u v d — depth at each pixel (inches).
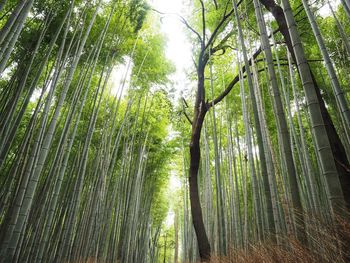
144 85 309.3
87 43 223.0
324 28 239.3
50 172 172.2
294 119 310.2
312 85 82.4
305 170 202.5
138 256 400.5
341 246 62.6
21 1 115.7
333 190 69.4
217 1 255.3
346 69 221.6
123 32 235.6
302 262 73.9
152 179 450.9
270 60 110.6
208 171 311.0
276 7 157.0
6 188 154.6
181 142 425.7
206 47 239.6
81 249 216.2
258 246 120.4
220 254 224.7
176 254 644.1
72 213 192.5
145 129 373.1
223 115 353.1
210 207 299.1
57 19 201.9
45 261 188.5
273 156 134.3
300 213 85.0
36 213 179.5
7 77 222.7
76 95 188.9
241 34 144.5
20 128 250.4
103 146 251.6
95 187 234.7
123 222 314.3
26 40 191.0
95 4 219.3
